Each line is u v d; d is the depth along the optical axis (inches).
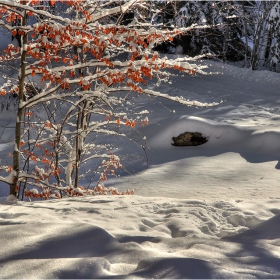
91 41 261.0
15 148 307.3
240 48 1565.0
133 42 248.2
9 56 310.7
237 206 250.8
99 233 155.8
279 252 146.3
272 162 547.5
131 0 276.4
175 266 124.5
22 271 122.5
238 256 141.2
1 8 274.7
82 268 123.0
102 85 314.3
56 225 167.3
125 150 640.4
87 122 382.0
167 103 922.1
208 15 1246.9
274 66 1525.6
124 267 129.2
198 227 202.4
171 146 662.5
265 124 725.3
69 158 373.4
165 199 275.0
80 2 272.4
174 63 268.7
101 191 370.9
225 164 552.4
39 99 297.7
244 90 1114.1
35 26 247.6
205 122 681.0
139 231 187.9
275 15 1491.1
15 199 294.4
